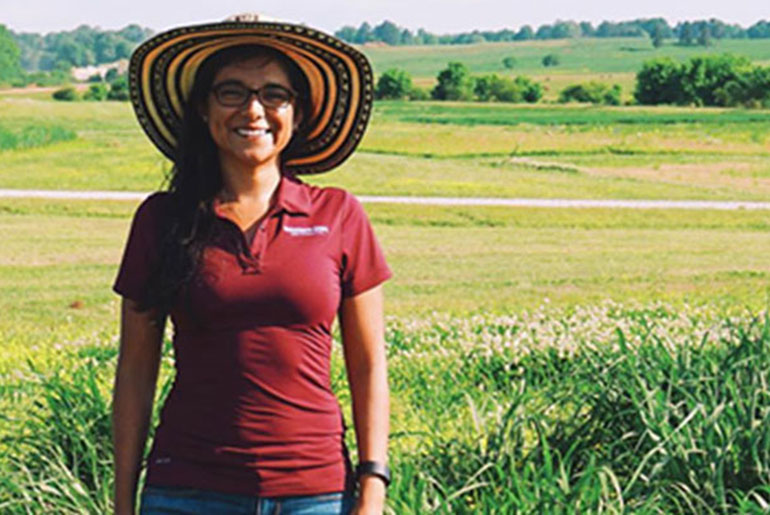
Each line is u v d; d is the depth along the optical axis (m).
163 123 3.34
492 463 5.68
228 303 2.97
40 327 13.82
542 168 37.09
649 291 16.77
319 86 3.33
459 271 18.75
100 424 5.80
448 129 50.78
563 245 22.09
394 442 7.00
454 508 5.20
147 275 3.07
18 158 37.78
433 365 9.58
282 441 2.98
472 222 25.12
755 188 33.19
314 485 3.00
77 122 56.66
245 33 3.09
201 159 3.12
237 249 2.99
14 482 5.24
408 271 18.69
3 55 193.38
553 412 6.95
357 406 3.16
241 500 2.97
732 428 5.60
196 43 3.14
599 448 6.17
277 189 3.10
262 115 3.08
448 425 7.62
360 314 3.13
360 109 3.37
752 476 5.53
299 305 2.99
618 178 34.88
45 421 5.95
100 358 10.22
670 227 25.00
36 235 22.42
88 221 24.62
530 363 9.30
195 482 2.99
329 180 33.09
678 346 6.71
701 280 17.91
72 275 18.06
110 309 15.22
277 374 2.99
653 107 76.56
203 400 3.00
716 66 89.38
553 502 4.81
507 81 101.31
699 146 43.16
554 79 148.50
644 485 5.52
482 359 9.67
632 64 193.75
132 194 30.75
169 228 3.03
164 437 3.05
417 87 103.56
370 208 26.53
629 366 6.27
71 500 5.19
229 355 2.98
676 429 5.45
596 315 11.90
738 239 23.33
